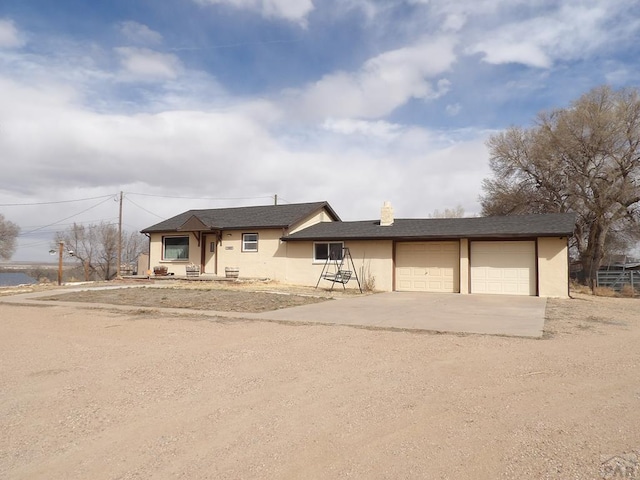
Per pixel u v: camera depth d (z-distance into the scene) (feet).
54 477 12.07
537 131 112.16
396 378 20.44
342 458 12.89
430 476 11.84
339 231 74.74
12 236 167.43
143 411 16.78
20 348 28.04
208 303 49.80
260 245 78.84
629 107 98.07
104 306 48.60
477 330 32.58
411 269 68.23
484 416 15.80
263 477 11.92
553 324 35.70
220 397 18.22
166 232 86.74
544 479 11.60
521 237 60.64
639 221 100.63
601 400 17.34
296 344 28.22
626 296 68.44
